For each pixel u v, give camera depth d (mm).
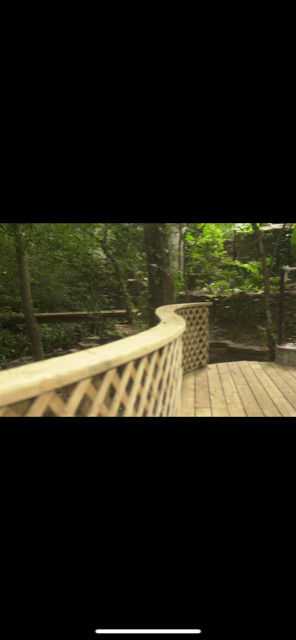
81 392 1270
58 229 6422
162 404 2521
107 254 5883
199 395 4156
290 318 8086
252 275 9133
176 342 3000
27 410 1044
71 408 1207
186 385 4535
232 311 8961
